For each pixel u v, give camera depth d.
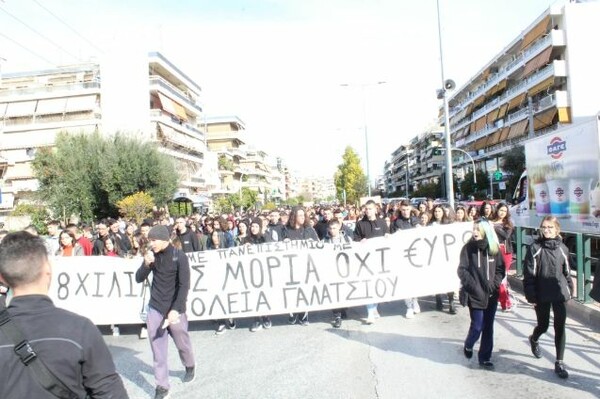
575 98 41.56
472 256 5.67
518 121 52.62
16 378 1.99
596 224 10.16
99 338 2.20
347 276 8.27
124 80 50.28
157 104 53.94
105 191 34.34
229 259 8.24
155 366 5.29
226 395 5.22
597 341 6.47
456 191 69.94
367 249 8.31
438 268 8.38
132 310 8.24
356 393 5.05
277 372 5.85
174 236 7.87
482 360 5.63
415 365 5.81
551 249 5.39
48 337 2.05
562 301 5.29
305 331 7.80
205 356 6.72
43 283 2.24
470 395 4.86
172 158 39.09
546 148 12.66
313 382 5.44
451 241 8.43
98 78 52.59
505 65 58.09
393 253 8.34
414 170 130.75
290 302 8.20
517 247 10.80
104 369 2.18
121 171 33.34
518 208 15.29
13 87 54.44
